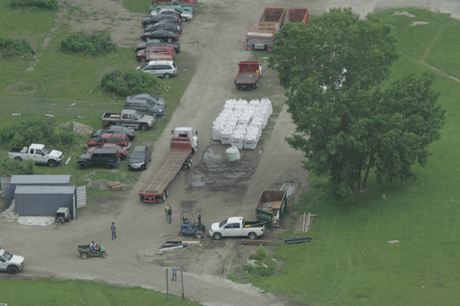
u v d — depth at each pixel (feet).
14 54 260.83
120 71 241.35
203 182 186.80
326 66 171.01
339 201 167.84
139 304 121.39
